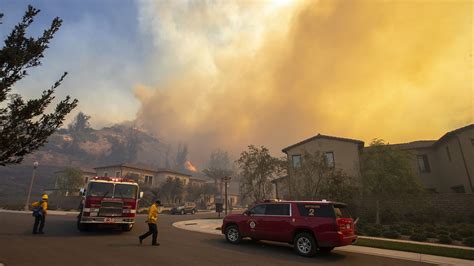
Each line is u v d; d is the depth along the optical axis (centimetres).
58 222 1902
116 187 1426
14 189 7588
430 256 1038
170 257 905
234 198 8362
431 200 2206
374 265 887
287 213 1091
